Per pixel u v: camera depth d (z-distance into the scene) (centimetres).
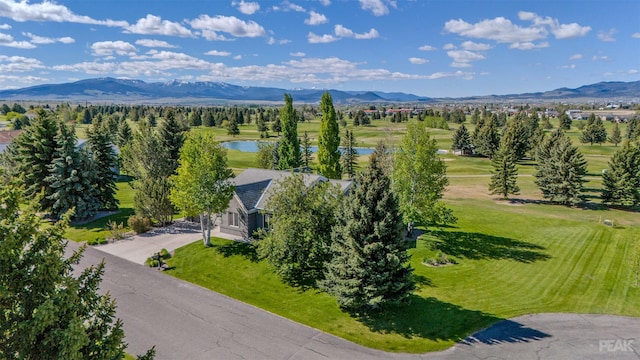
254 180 3744
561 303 2278
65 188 3728
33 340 955
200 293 2416
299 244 2444
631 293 2409
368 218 2062
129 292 2408
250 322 2078
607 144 10681
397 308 2211
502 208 4731
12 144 5262
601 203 5019
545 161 5347
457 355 1780
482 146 9038
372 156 2162
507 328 2006
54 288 1041
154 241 3334
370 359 1753
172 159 4994
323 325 2052
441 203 3212
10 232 959
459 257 2992
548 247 3247
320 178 3553
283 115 5459
